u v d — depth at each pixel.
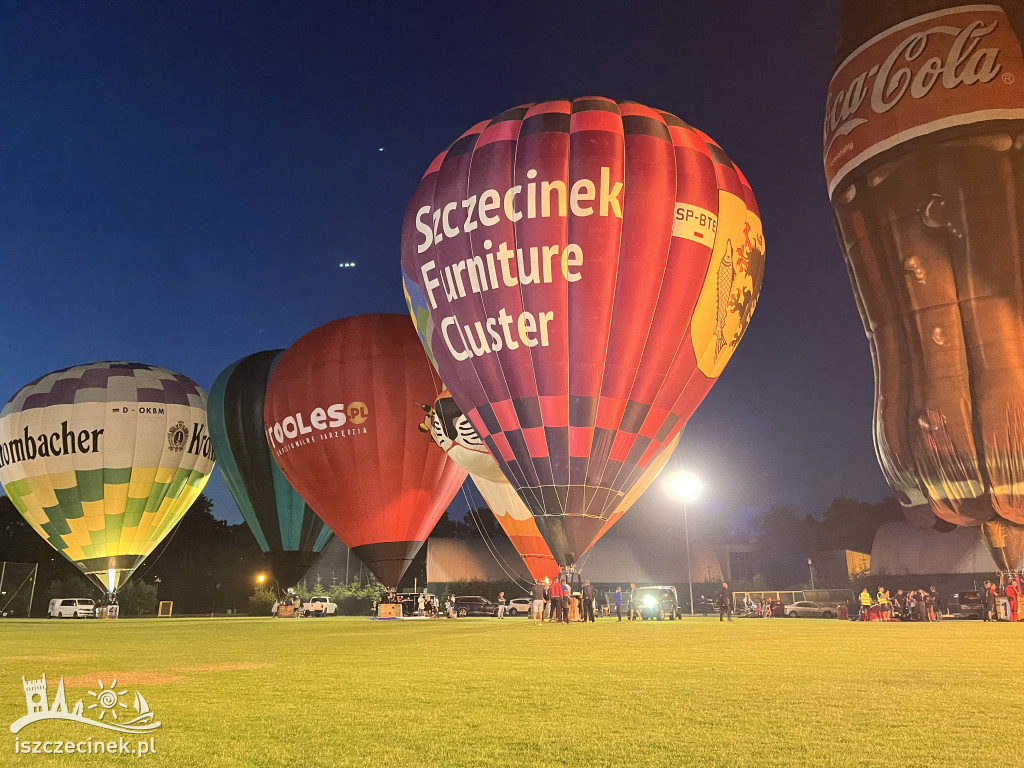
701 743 5.23
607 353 21.48
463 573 57.69
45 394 39.75
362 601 56.91
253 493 38.94
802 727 5.74
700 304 22.08
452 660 10.97
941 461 24.16
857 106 26.80
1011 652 11.81
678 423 22.84
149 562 75.06
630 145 22.17
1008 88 24.80
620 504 23.61
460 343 22.72
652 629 20.86
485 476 31.73
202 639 17.84
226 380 40.16
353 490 32.44
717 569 62.56
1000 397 23.42
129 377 40.47
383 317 34.66
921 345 24.80
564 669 9.57
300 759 4.90
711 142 24.06
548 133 22.39
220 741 5.43
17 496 39.62
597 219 21.39
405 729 5.77
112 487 38.94
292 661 11.07
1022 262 24.12
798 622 28.34
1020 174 24.42
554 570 33.59
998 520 23.78
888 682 8.12
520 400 21.88
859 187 26.50
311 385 33.03
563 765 4.70
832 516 97.50
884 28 26.69
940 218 24.80
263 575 71.12
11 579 57.69
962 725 5.77
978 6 25.72
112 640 17.70
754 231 23.66
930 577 54.56
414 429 32.53
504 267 21.73
